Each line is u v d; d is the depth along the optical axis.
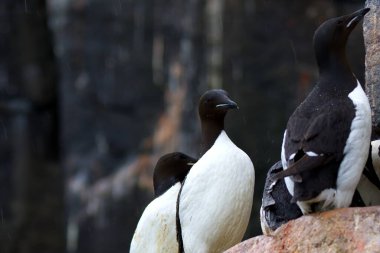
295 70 18.97
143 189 20.61
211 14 19.12
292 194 7.90
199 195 9.41
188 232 9.52
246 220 9.52
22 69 23.16
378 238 7.69
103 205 21.05
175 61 19.77
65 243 22.22
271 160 18.78
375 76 9.48
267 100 18.92
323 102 8.03
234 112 18.83
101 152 21.03
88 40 21.12
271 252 8.14
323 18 19.05
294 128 8.00
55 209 23.55
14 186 23.45
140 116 20.52
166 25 19.92
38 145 23.81
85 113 21.25
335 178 7.77
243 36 19.00
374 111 9.45
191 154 19.55
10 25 23.00
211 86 19.16
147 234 10.07
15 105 23.20
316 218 7.96
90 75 21.08
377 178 8.45
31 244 23.36
